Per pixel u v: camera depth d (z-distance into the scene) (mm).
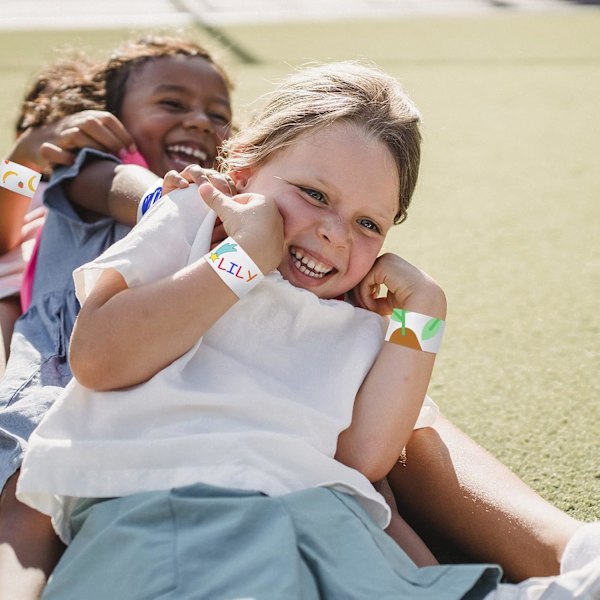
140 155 2459
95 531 1448
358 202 1683
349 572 1371
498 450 2193
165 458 1489
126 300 1540
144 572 1335
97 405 1558
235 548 1361
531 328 2928
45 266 2188
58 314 2023
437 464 1788
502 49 7816
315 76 1812
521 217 3992
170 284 1541
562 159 4871
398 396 1655
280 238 1624
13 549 1527
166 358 1540
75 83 2646
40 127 2562
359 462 1632
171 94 2588
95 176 2199
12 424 1724
